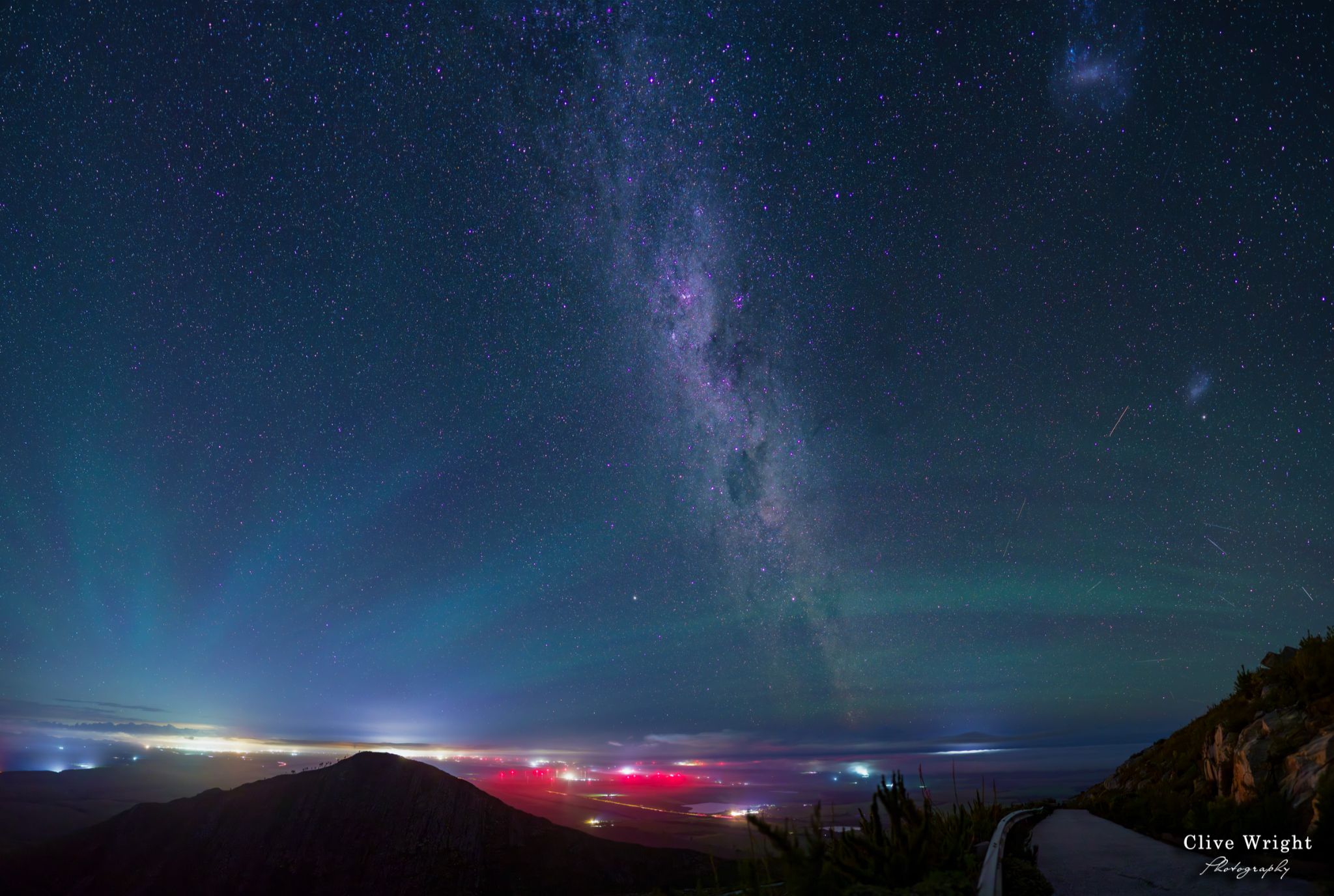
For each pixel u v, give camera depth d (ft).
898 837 23.17
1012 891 20.36
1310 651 28.71
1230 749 29.35
